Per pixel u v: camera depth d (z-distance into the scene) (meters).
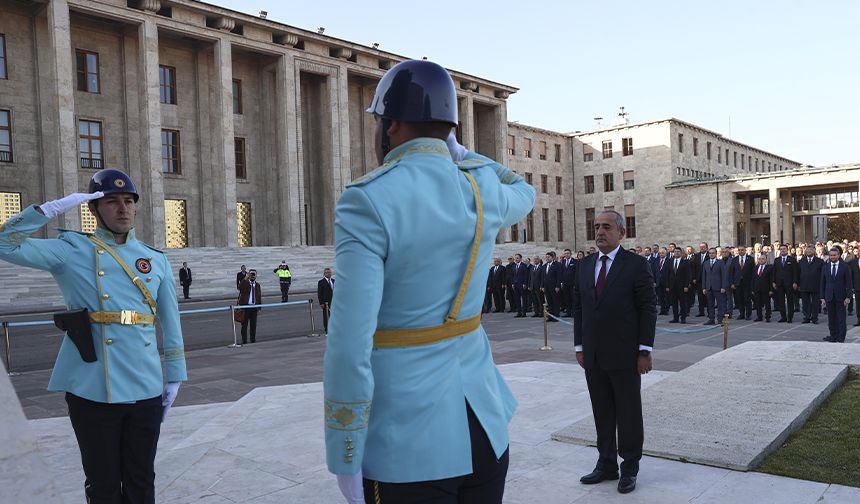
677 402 5.83
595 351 4.38
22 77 31.64
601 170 59.38
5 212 30.98
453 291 1.67
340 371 1.50
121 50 35.03
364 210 1.53
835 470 4.26
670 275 18.19
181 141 37.62
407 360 1.62
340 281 1.53
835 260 12.61
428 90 1.71
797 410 5.36
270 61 40.88
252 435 5.80
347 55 43.19
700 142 58.75
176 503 4.15
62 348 3.37
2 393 1.21
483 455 1.68
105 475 3.29
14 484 1.16
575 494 4.11
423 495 1.60
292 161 40.03
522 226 54.81
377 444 1.60
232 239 37.00
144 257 3.57
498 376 1.94
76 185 30.83
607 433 4.40
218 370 10.35
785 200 50.56
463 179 1.74
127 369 3.33
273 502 4.13
